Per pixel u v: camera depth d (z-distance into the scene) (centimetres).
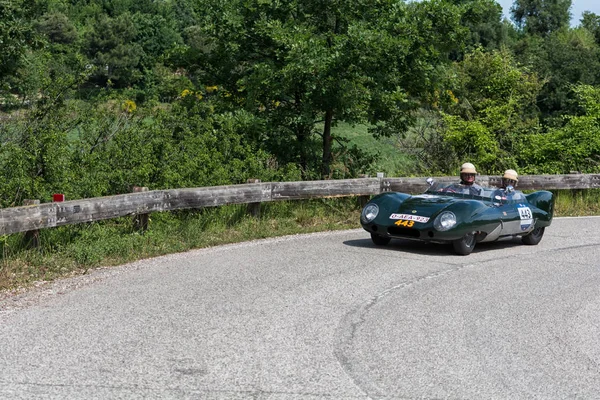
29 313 693
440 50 1927
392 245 1204
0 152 1176
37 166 1227
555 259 1117
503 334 669
